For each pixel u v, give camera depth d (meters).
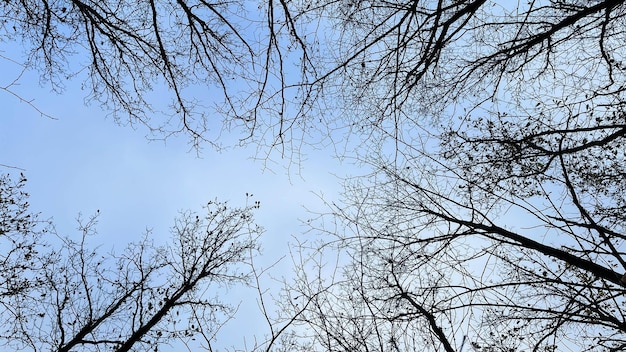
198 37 5.65
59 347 8.12
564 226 5.83
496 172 6.48
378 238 6.66
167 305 8.70
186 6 5.33
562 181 5.87
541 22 5.29
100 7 5.56
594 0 5.59
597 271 5.18
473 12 4.84
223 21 5.32
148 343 8.23
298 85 5.49
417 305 6.14
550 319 5.35
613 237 5.42
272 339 5.09
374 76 5.76
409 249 6.53
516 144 5.89
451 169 6.55
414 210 6.87
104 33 5.53
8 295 8.59
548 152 5.61
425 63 5.36
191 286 9.32
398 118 6.05
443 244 6.41
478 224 6.30
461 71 6.07
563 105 6.26
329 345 5.94
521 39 5.43
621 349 4.74
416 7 4.95
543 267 5.72
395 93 5.62
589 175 6.30
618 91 5.89
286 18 5.09
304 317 6.03
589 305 4.89
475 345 5.78
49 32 5.48
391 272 6.42
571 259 5.38
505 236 6.02
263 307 5.22
